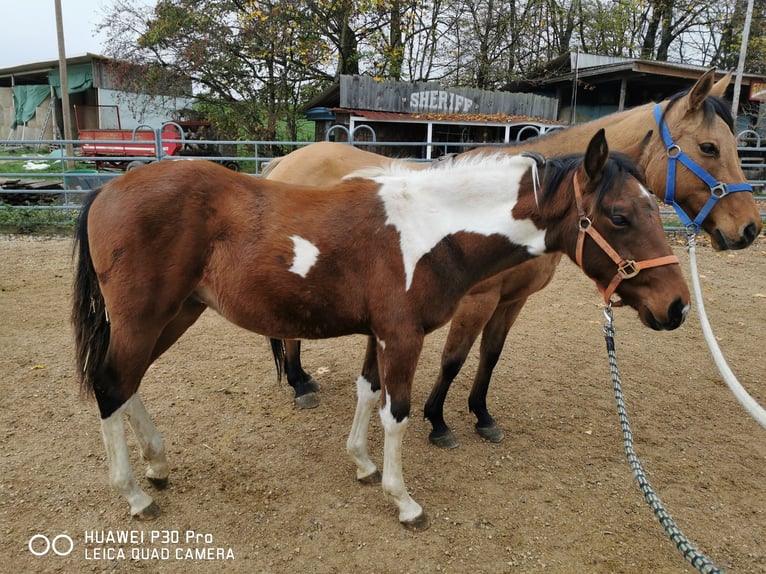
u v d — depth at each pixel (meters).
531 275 2.95
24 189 9.17
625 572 2.27
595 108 16.55
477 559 2.32
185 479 2.81
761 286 6.36
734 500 2.73
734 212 2.90
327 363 4.33
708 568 1.37
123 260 2.29
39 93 20.86
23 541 2.35
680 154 2.95
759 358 4.48
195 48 15.43
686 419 3.54
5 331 4.62
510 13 17.95
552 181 2.27
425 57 18.42
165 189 2.31
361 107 13.56
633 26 22.16
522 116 14.57
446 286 2.32
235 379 3.99
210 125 16.94
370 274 2.29
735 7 19.59
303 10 15.70
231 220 2.34
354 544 2.39
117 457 2.45
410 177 2.43
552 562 2.31
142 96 18.50
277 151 17.09
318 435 3.28
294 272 2.29
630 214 2.12
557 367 4.30
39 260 6.87
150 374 4.01
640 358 4.48
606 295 2.27
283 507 2.62
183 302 2.44
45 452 2.97
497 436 3.24
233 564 2.28
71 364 4.05
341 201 2.39
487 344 3.24
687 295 2.11
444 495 2.73
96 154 14.10
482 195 2.35
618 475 2.93
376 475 2.81
